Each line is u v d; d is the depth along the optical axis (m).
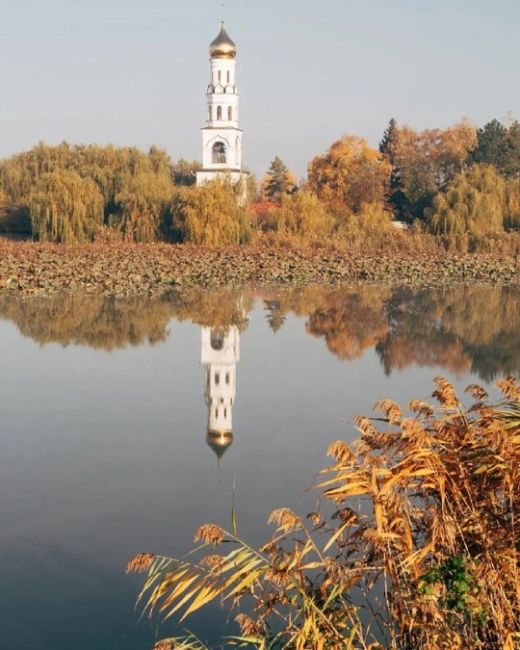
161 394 19.28
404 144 104.00
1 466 14.16
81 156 72.62
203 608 9.41
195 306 34.59
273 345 26.11
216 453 14.90
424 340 27.20
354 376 21.52
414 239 60.81
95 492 12.95
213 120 70.56
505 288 43.47
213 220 57.16
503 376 21.64
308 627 5.68
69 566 10.47
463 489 5.88
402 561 5.69
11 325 28.89
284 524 5.99
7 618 9.27
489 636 5.73
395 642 6.00
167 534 11.40
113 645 8.62
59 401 18.53
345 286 43.28
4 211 69.06
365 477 5.77
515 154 96.00
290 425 16.72
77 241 57.41
